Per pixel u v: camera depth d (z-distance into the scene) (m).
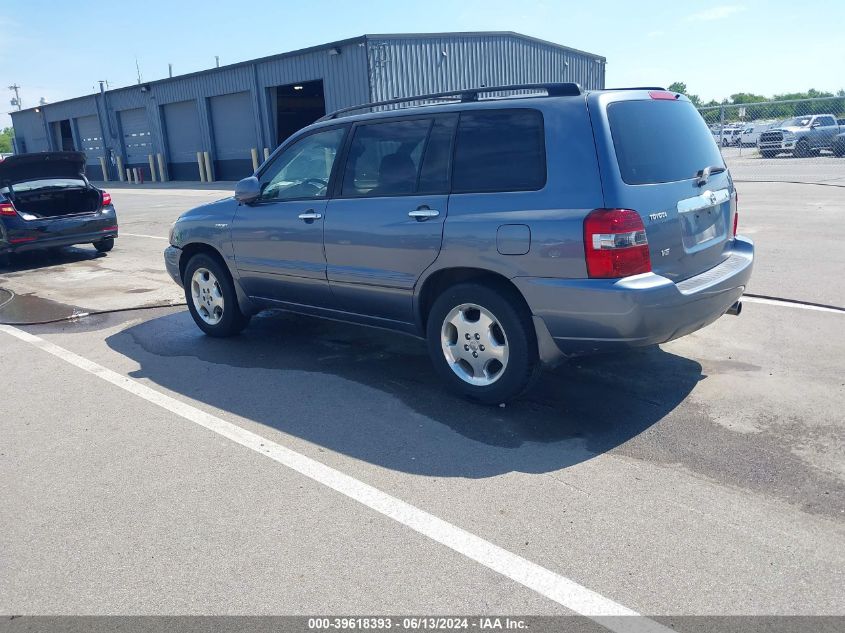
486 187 4.22
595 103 3.93
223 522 3.30
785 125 27.14
